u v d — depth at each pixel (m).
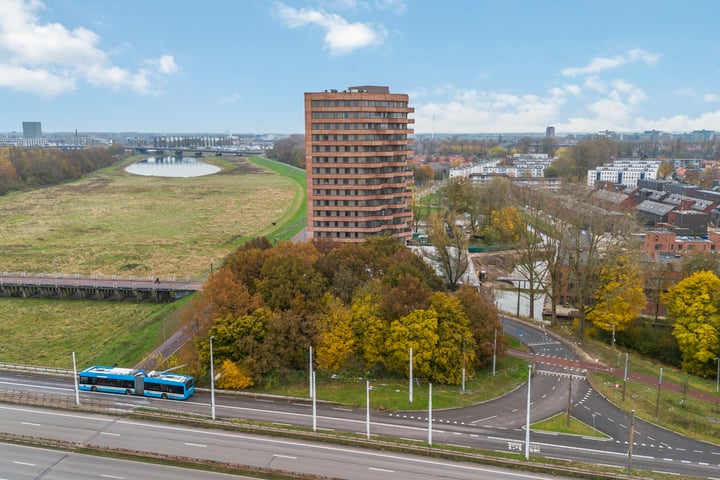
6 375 107.06
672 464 75.81
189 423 86.06
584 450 79.25
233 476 71.56
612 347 131.75
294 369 106.69
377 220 197.88
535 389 102.94
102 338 139.62
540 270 188.62
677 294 126.94
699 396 104.69
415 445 78.44
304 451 77.62
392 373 106.88
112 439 81.31
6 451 77.88
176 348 121.75
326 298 114.50
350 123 190.00
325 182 194.75
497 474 72.06
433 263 171.88
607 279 137.12
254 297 111.12
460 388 102.31
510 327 143.38
